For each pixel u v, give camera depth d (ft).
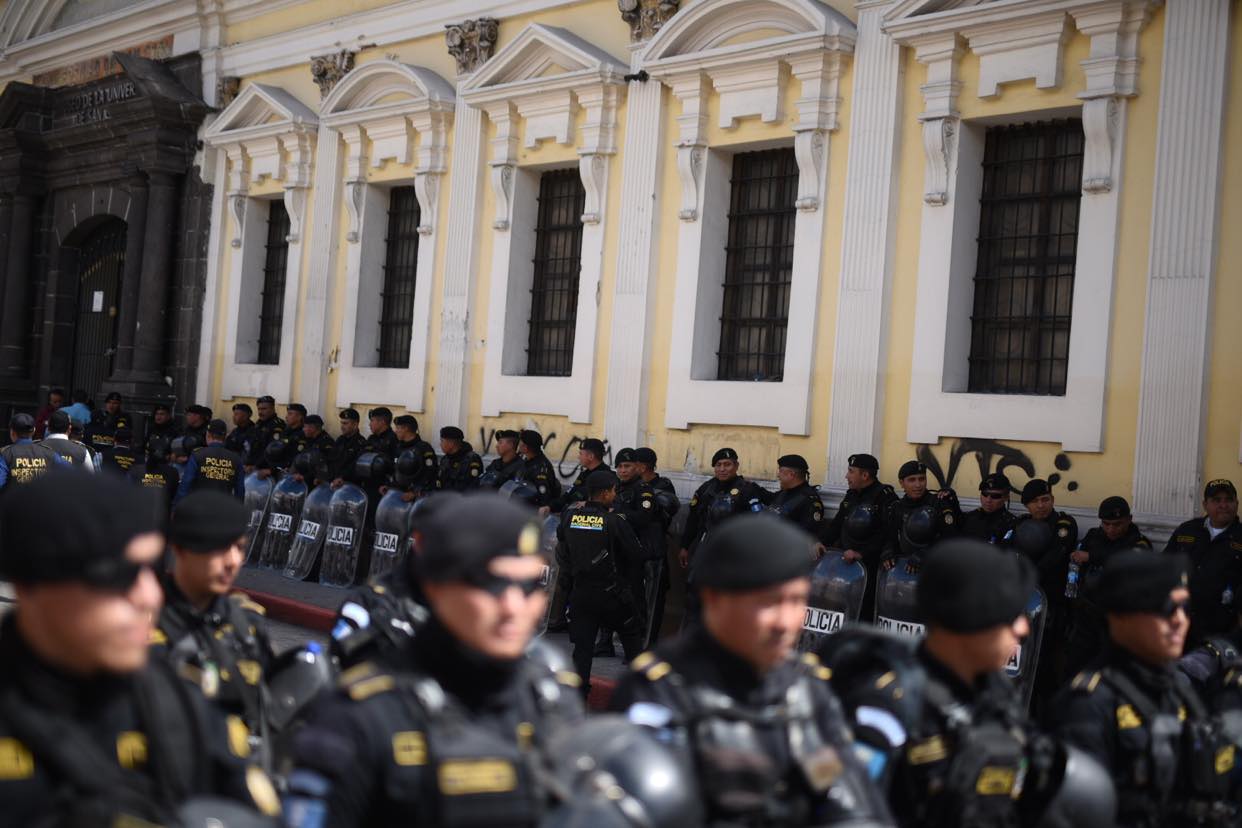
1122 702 12.57
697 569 10.18
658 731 9.55
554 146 44.96
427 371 49.24
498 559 8.88
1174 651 12.76
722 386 39.11
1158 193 30.37
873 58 35.94
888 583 29.84
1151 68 30.83
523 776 8.58
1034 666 26.94
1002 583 11.16
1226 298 29.48
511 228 46.29
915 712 10.82
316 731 8.68
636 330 41.52
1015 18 32.42
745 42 39.09
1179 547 27.37
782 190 39.50
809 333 37.14
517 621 8.96
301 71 56.29
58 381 69.31
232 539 12.93
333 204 53.52
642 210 41.60
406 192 52.54
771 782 9.50
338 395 52.75
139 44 64.64
